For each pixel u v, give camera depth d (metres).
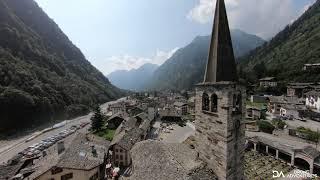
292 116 87.88
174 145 24.14
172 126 99.75
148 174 18.70
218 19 17.47
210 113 18.02
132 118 89.81
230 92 16.14
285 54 178.12
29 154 56.81
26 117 89.69
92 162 36.75
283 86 129.50
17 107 86.38
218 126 17.11
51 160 36.38
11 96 84.94
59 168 33.22
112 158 48.81
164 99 189.25
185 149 23.28
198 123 20.14
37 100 97.50
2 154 59.66
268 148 54.75
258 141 55.47
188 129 93.56
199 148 20.12
